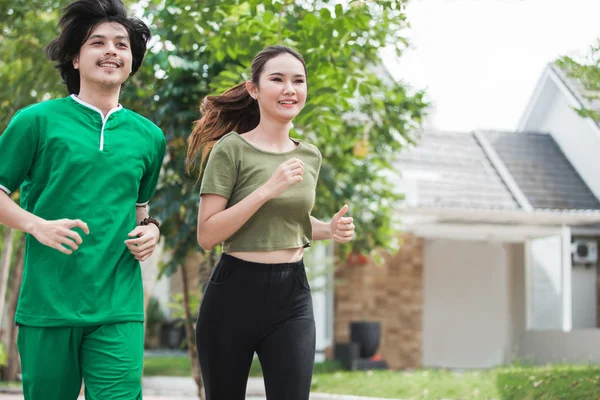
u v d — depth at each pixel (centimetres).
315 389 1037
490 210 1293
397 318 1585
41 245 318
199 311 365
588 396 723
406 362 1577
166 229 715
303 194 353
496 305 1625
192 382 1255
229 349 355
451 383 920
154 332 2031
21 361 326
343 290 1574
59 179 317
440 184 1441
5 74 808
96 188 321
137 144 333
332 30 553
